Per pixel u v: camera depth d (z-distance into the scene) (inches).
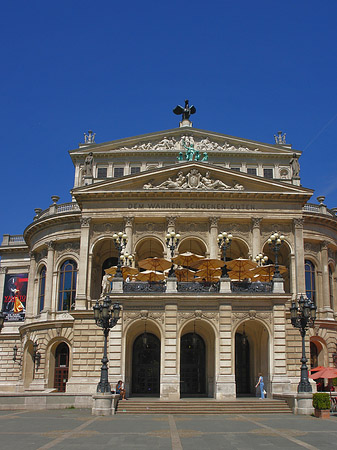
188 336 2020.2
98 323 1497.3
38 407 1605.6
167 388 1603.1
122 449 789.9
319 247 2437.3
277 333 1699.1
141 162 2701.8
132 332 1888.5
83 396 1643.7
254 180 2207.2
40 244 2474.2
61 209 2468.0
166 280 1738.4
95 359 2004.2
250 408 1475.1
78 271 2142.0
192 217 2172.7
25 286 2859.3
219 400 1569.9
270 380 1679.4
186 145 2696.9
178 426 1113.4
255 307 1721.2
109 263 2415.1
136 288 1739.7
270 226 2212.1
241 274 2017.7
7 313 2819.9
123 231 2192.4
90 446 815.1
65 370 2253.9
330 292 2488.9
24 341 2447.1
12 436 930.7
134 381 1987.0
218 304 1706.4
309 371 1939.0
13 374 2674.7
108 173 2699.3
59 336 2240.4
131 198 2190.0
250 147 2755.9
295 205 2207.2
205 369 1971.0
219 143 2751.0
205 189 2180.1
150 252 2394.2
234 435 968.3
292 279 2145.7
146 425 1127.0
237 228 2202.3
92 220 2193.7
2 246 2920.8
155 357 2015.3
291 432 1010.7
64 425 1115.3
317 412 1330.0
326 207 2482.8
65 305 2337.6
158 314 1695.4
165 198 2187.5
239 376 2000.5
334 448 810.8
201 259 1877.5
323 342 2293.3
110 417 1317.7
